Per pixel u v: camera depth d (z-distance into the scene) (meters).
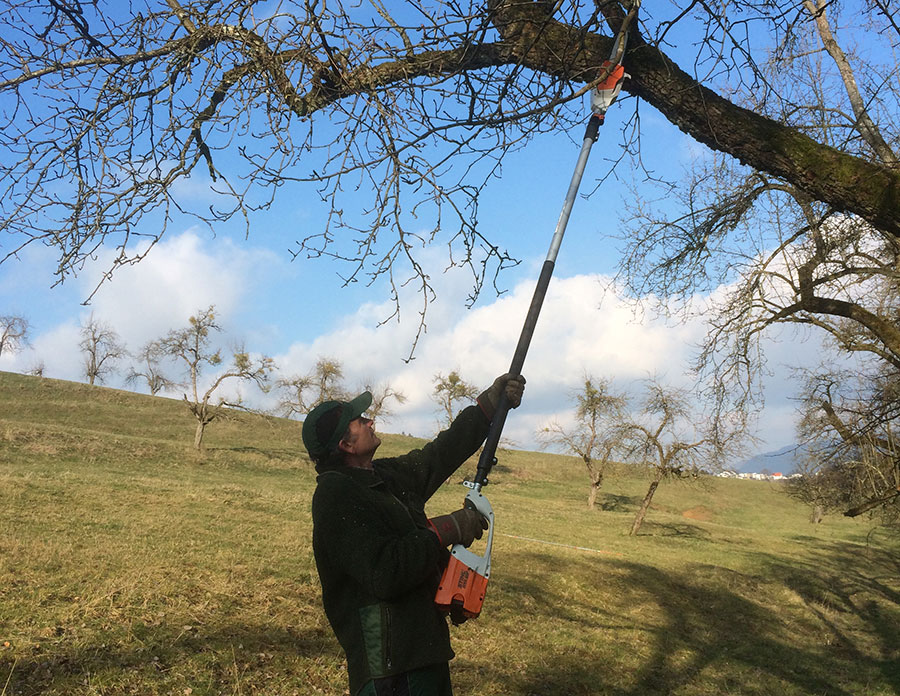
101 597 9.32
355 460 2.80
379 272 3.81
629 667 11.81
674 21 3.61
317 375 47.09
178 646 8.12
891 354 8.53
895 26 4.34
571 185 3.26
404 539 2.46
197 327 45.38
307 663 8.43
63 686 6.56
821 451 10.59
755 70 4.00
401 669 2.43
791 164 3.82
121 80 3.68
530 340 3.09
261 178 3.73
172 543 14.23
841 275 7.36
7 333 61.19
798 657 15.41
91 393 61.53
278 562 14.08
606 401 45.12
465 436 3.07
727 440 8.99
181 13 3.70
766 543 36.91
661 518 43.72
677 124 3.94
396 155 3.68
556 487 57.81
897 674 14.39
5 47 3.56
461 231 3.79
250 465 44.62
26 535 12.73
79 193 3.54
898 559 34.12
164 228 3.65
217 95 3.92
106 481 23.59
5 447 34.81
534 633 12.88
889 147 6.02
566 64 3.74
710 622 18.20
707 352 8.61
